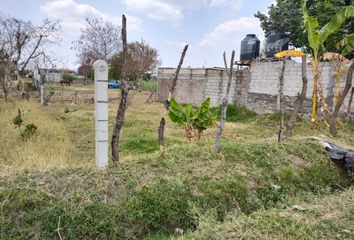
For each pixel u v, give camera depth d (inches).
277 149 184.5
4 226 107.0
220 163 159.9
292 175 161.9
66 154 243.8
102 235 110.0
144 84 1354.6
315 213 118.0
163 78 813.2
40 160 194.5
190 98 713.0
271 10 600.1
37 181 130.0
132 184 131.0
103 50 969.5
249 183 148.5
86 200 119.0
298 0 562.6
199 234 106.0
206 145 196.2
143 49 1311.5
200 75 679.7
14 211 112.0
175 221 121.4
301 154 185.2
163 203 123.5
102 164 147.4
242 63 578.6
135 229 115.0
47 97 748.0
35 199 115.8
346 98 378.3
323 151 194.1
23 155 216.8
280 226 106.3
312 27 297.3
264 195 145.7
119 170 143.6
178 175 140.7
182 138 340.5
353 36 324.2
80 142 317.7
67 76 1632.6
